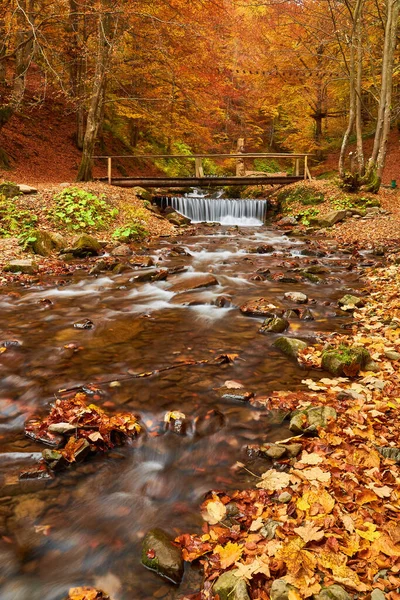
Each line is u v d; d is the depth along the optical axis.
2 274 8.30
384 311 6.05
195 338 5.32
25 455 3.04
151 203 16.23
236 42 22.59
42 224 11.12
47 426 3.30
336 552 2.22
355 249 11.18
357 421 3.41
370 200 15.79
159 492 2.78
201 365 4.53
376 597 1.96
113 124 24.77
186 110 22.59
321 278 8.23
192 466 3.03
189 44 18.12
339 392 3.89
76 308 6.52
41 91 20.59
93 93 15.70
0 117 15.14
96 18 15.41
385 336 5.20
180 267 8.96
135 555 2.32
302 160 27.94
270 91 25.67
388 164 22.72
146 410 3.65
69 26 17.38
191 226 15.52
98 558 2.30
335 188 17.19
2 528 2.46
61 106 22.33
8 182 12.09
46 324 5.78
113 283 7.97
